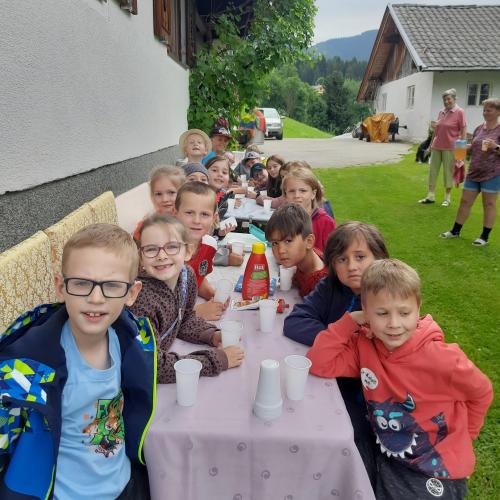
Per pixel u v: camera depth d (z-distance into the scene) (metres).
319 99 62.59
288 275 2.69
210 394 1.67
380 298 1.64
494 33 20.08
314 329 2.05
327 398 1.68
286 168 5.05
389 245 6.34
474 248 6.19
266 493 1.51
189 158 5.66
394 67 24.80
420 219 7.77
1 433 1.26
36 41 2.54
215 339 2.03
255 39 10.28
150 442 1.49
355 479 1.48
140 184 5.16
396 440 1.72
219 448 1.48
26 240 2.19
